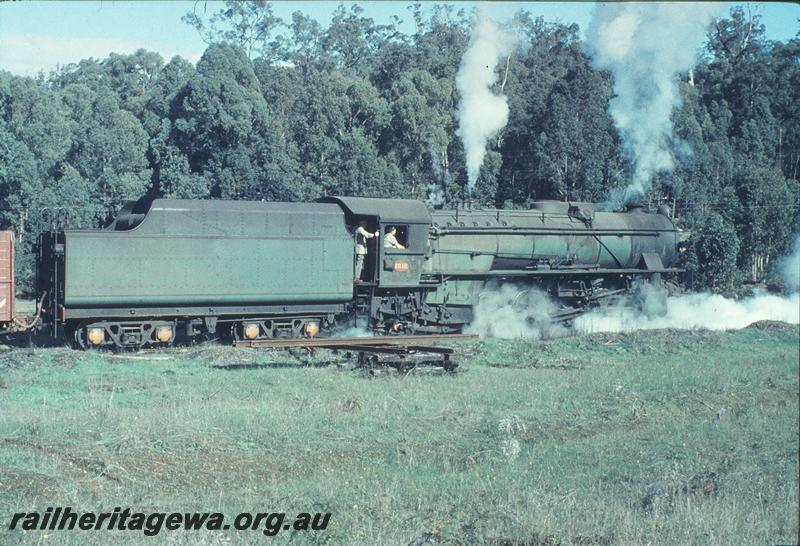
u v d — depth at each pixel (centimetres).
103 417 1390
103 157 5066
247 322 2328
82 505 1016
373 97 5419
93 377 1781
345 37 7662
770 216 4291
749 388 1845
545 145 5347
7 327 2278
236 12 6944
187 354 2125
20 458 1160
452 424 1479
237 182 5088
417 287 2511
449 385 1822
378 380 1867
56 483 1088
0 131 4453
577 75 5431
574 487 1134
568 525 983
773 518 998
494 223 2675
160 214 2158
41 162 4950
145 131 5472
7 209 4450
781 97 6225
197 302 2208
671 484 1117
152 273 2144
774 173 4434
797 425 1503
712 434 1445
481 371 2047
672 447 1355
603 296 2898
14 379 1734
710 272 3838
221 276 2227
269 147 5197
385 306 2491
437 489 1121
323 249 2361
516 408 1620
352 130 5241
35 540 909
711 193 5178
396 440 1370
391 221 2430
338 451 1300
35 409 1454
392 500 1060
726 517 991
